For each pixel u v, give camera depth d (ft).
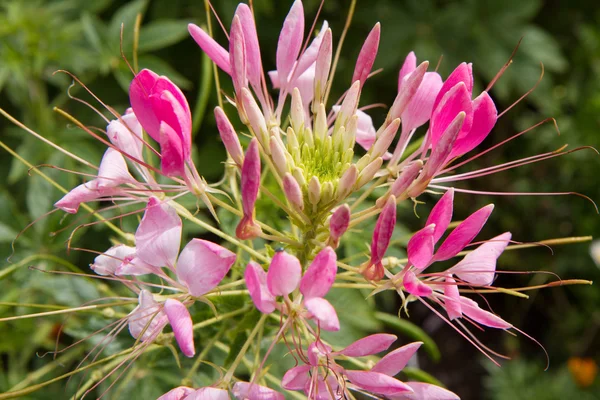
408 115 1.27
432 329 2.56
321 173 1.24
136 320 1.21
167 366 1.40
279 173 1.22
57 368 1.58
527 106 2.66
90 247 1.81
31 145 1.65
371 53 1.26
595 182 2.42
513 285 2.60
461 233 1.19
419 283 1.18
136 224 1.45
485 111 1.22
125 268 1.21
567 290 2.56
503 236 1.25
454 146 1.24
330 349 1.22
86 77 1.77
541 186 2.55
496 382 2.25
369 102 2.23
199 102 1.40
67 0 1.83
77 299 1.41
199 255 1.16
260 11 2.04
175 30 1.66
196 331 1.34
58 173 1.47
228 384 1.21
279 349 1.46
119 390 1.37
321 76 1.26
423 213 2.32
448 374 2.53
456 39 2.23
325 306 1.13
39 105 1.68
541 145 2.51
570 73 2.59
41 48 1.69
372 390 1.19
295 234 1.32
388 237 1.16
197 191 1.22
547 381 2.23
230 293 1.29
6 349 1.57
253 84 1.26
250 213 1.19
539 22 2.67
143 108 1.19
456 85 1.20
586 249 2.40
